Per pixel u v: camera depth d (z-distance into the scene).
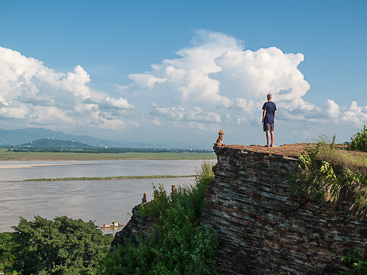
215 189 10.64
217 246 9.88
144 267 11.05
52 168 196.88
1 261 37.38
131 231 14.89
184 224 10.98
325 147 8.99
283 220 8.68
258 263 9.01
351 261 7.31
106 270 12.25
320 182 7.99
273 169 9.12
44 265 33.84
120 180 134.12
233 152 10.25
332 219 7.80
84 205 79.25
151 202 14.28
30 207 75.50
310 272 7.91
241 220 9.63
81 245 33.97
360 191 7.38
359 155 9.61
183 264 10.07
